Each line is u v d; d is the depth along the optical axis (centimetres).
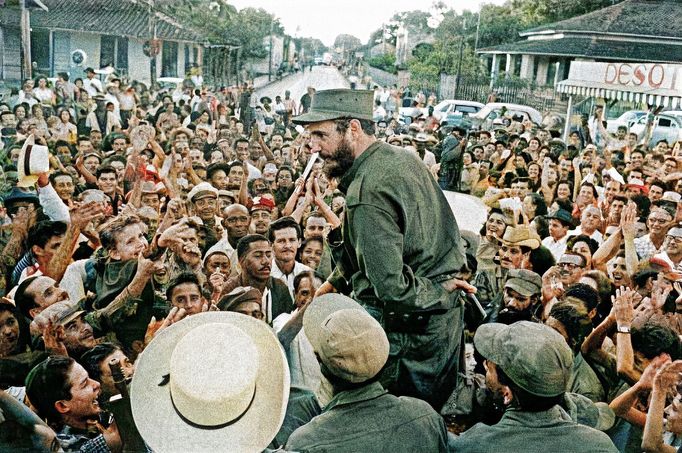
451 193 598
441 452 239
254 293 395
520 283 402
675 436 321
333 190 528
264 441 229
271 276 420
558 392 246
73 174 609
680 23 962
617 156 791
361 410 233
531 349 247
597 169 683
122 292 392
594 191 566
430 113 744
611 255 462
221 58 838
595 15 955
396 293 271
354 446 226
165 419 231
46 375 306
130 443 306
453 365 305
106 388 325
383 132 662
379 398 237
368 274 274
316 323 250
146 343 380
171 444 226
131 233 416
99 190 533
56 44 848
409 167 284
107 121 834
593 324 405
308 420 289
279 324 389
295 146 682
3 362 344
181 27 846
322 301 258
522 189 574
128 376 327
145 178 585
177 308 391
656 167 745
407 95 722
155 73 869
